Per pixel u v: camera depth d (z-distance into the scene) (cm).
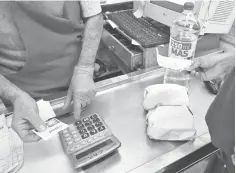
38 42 63
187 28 81
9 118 62
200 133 58
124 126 61
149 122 56
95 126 56
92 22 70
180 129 53
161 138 55
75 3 65
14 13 58
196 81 79
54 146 55
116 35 97
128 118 64
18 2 57
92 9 68
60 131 56
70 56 70
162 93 60
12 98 59
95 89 68
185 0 78
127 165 50
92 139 53
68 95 68
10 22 61
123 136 58
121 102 70
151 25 95
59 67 70
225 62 74
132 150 53
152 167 48
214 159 55
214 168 56
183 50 68
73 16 65
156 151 53
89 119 59
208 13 79
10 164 49
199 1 76
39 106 59
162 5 87
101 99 71
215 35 90
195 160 51
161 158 50
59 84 74
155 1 90
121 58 93
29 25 60
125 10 115
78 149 50
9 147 51
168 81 77
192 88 76
